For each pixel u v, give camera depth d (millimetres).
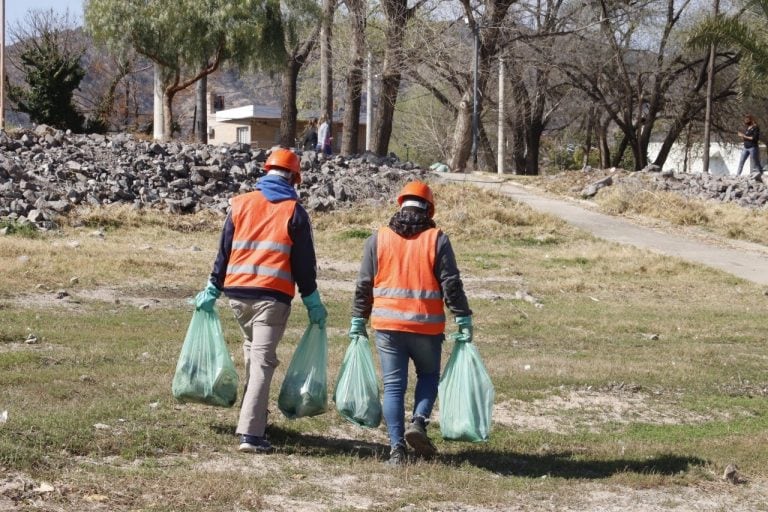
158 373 10711
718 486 7805
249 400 7609
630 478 7773
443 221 28703
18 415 7832
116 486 6461
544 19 52219
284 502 6551
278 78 55656
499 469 7984
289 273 7652
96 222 25391
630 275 23688
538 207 32375
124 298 16875
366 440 8570
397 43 44562
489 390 7719
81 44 67562
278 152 7906
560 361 13000
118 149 29953
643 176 35625
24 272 18031
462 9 46688
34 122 45406
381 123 45312
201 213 27469
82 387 9664
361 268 7832
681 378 12469
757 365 13898
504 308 18344
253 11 36125
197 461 7289
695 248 27797
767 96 48719
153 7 35531
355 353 7812
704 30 32250
